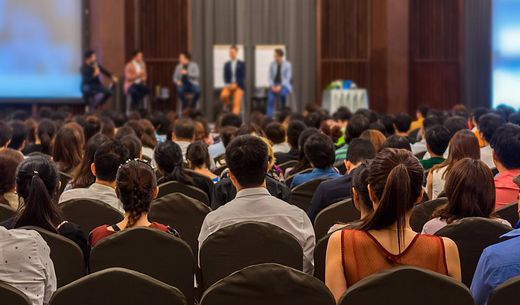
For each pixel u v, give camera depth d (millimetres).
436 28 18078
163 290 2896
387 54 17672
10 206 4727
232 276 2879
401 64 17703
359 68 17969
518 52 17859
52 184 4164
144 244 3834
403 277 2795
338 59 17938
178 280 3893
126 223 4090
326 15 17875
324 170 5883
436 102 18219
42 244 3371
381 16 17719
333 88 17078
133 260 3842
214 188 5570
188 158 6266
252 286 2863
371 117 10703
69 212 4695
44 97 16609
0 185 4738
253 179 4203
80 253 3902
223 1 17703
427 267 3055
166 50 17453
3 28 16406
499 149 4914
